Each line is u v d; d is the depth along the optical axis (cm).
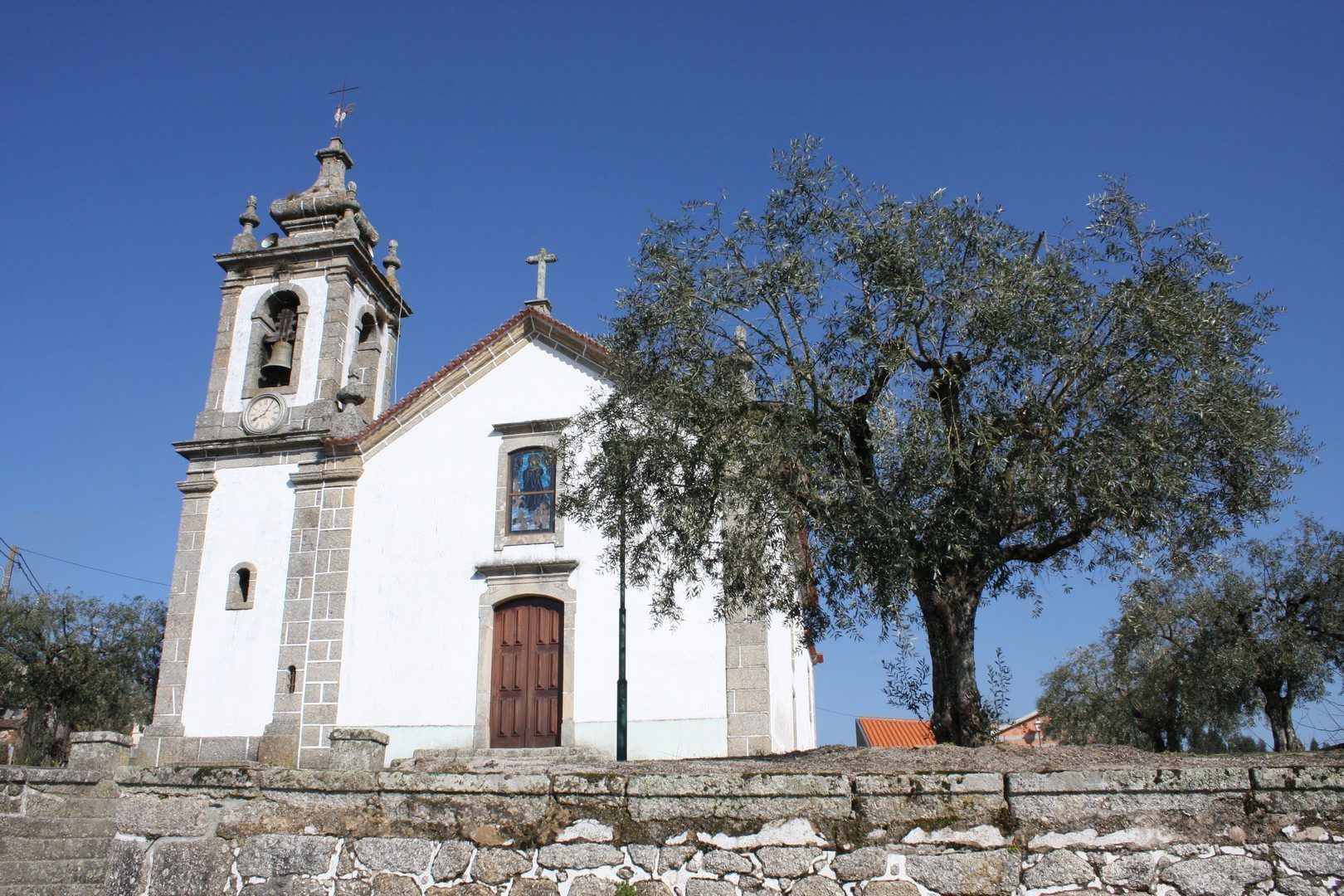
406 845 955
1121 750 1083
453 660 1914
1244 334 1227
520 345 2116
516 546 1959
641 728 1753
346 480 2106
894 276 1211
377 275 2567
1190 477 1195
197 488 2230
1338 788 813
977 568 1256
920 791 880
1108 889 827
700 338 1310
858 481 1154
